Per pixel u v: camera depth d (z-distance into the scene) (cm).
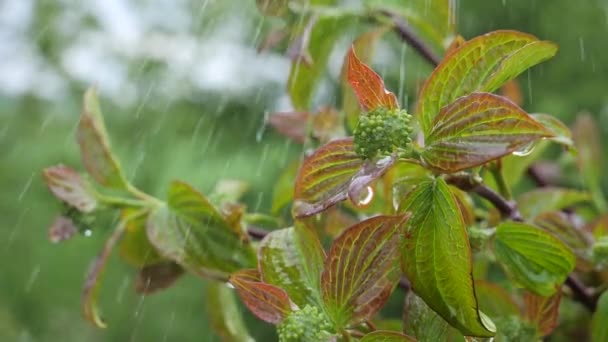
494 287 48
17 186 198
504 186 46
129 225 52
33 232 196
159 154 179
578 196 54
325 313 42
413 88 148
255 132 172
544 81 158
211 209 49
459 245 41
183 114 184
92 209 52
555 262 45
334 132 54
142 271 53
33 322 193
